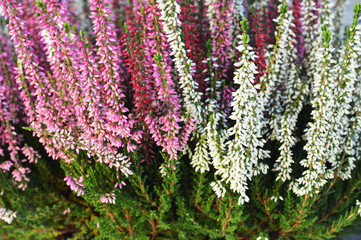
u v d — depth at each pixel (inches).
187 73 11.7
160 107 12.3
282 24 12.0
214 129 11.9
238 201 12.0
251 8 12.5
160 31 12.2
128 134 12.2
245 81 10.9
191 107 12.2
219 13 13.0
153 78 12.7
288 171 12.7
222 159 12.2
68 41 11.8
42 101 12.3
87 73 11.8
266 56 12.9
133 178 13.1
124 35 11.9
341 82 11.8
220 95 12.9
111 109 12.0
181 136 12.6
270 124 13.1
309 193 12.6
